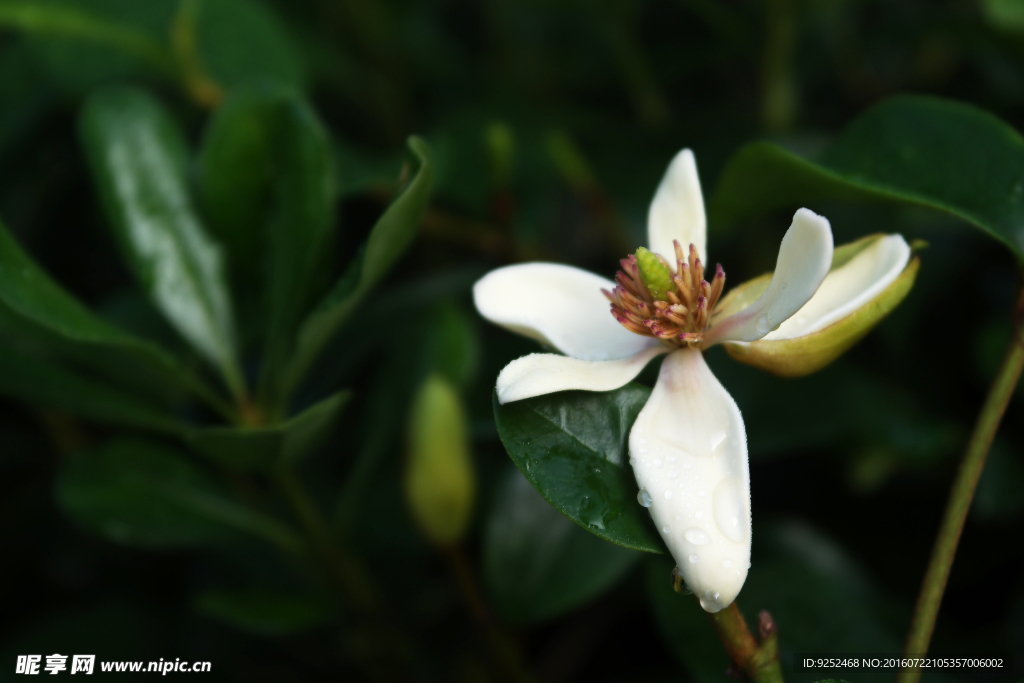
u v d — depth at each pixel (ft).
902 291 0.67
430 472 0.74
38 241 0.97
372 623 0.81
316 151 0.76
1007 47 0.89
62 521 0.94
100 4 0.92
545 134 0.94
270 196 0.78
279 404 0.77
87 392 0.74
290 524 0.87
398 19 1.08
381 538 0.87
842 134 0.75
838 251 0.68
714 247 0.93
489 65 1.12
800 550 0.82
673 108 1.11
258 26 0.92
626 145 0.95
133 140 0.80
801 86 1.03
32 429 0.96
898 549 0.88
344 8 1.05
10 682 0.84
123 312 0.88
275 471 0.75
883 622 0.80
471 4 1.24
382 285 1.02
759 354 0.67
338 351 0.88
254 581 0.89
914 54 1.05
